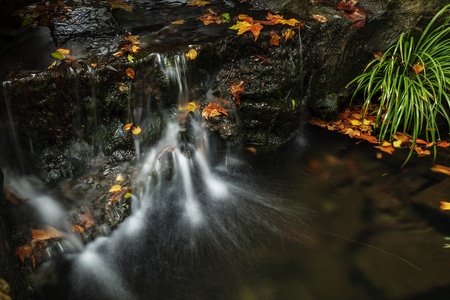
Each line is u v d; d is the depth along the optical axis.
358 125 4.50
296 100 4.33
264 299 2.83
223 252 3.16
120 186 3.44
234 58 4.05
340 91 4.61
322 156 4.14
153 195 3.59
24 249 2.88
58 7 4.25
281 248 3.21
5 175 3.29
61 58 3.46
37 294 2.79
